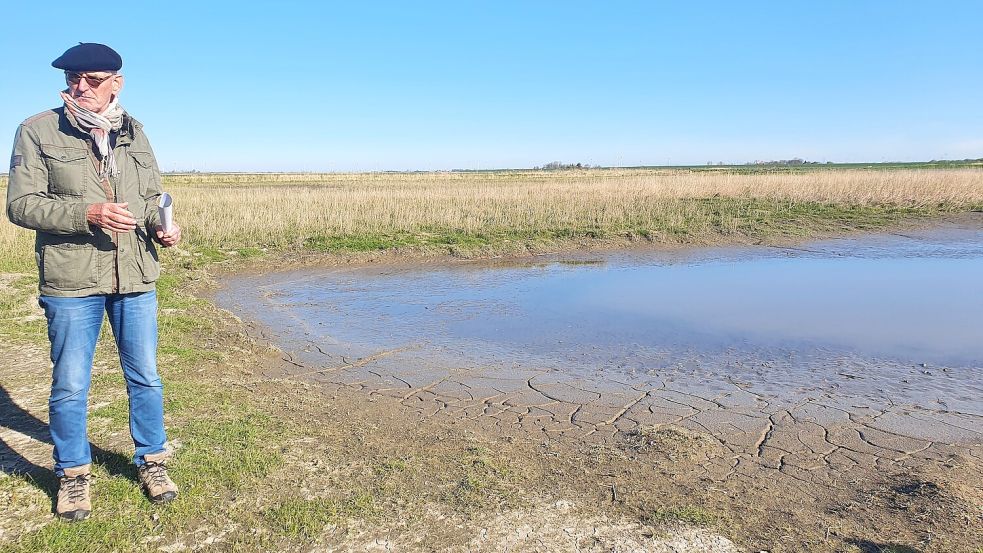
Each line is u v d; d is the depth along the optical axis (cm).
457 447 465
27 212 303
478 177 6384
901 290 1124
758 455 463
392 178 6619
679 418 541
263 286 1228
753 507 383
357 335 843
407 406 566
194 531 338
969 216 2180
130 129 339
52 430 336
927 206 2306
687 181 2961
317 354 749
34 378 575
